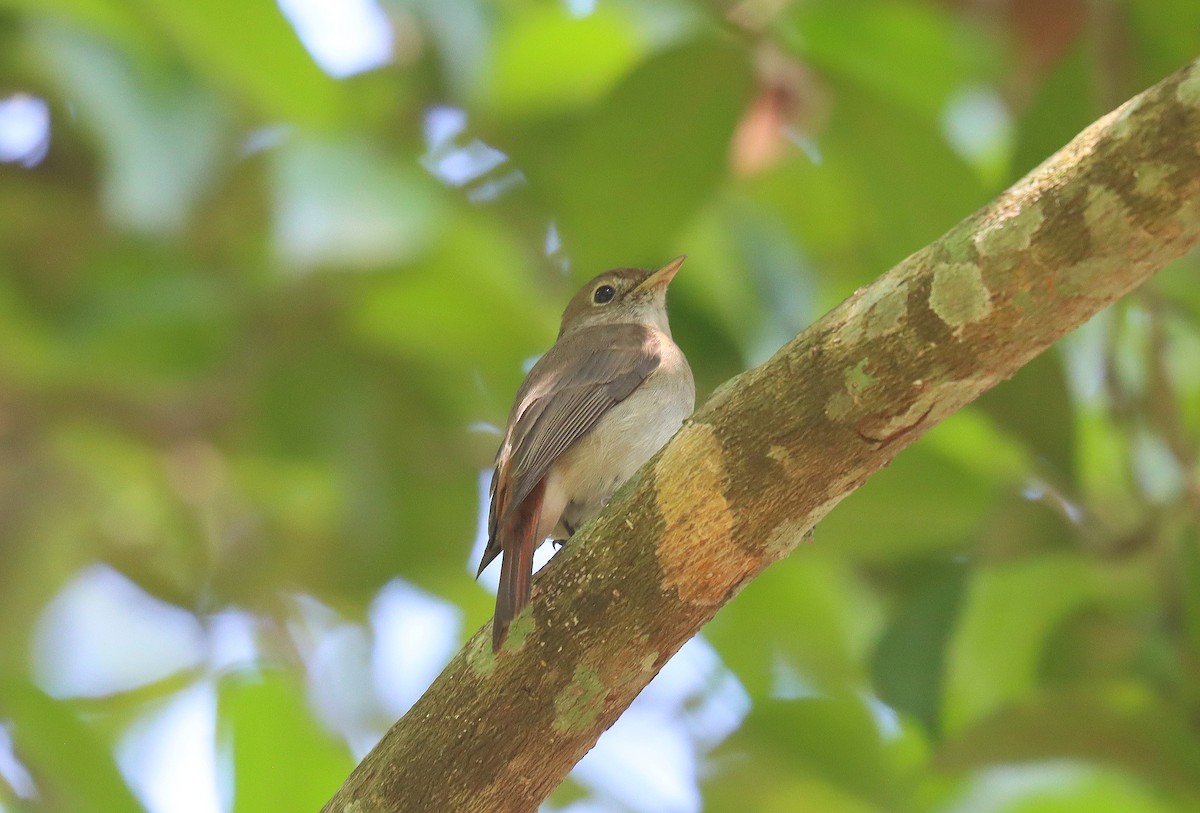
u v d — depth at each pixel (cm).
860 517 1074
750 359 1184
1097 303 584
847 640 1305
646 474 662
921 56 1142
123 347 1223
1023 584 1096
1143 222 558
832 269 1349
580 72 1203
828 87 1002
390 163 1046
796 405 629
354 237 1000
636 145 1004
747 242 1205
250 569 1402
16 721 918
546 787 689
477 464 1313
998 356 600
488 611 1387
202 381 1284
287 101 1030
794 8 1035
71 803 921
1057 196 570
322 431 1259
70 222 1248
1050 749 929
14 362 1243
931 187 1007
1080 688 929
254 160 1189
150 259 1224
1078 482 972
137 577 1419
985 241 584
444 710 681
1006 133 1208
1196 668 970
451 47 1160
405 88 1277
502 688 674
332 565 1382
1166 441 984
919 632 1014
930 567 1180
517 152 1243
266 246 1198
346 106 1070
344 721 1362
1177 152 544
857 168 1023
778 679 1323
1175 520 998
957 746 933
